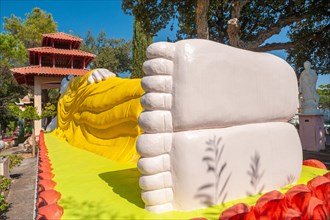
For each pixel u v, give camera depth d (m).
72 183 2.82
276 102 2.83
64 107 8.41
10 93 23.22
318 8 10.62
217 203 2.19
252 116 2.57
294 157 2.93
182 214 1.98
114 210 2.06
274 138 2.73
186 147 2.06
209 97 2.20
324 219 2.06
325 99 26.09
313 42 12.62
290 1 11.26
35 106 15.34
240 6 9.99
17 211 6.65
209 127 2.27
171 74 2.12
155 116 2.05
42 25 30.30
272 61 2.90
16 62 24.97
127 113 4.00
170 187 2.09
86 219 1.90
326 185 2.34
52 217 1.89
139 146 2.06
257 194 2.49
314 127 10.42
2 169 8.37
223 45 2.43
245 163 2.42
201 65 2.16
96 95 5.39
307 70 10.80
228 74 2.36
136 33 16.47
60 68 16.38
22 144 18.55
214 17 12.95
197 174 2.08
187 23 12.36
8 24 28.84
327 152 9.94
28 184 9.34
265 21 12.48
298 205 2.03
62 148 5.80
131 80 4.50
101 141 4.89
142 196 2.08
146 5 11.71
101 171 3.35
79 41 17.34
